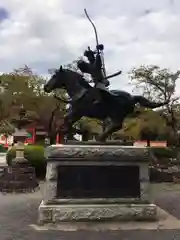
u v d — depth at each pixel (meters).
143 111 28.41
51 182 9.13
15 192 15.20
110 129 10.16
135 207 9.25
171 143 32.44
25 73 31.22
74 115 10.08
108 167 9.36
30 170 17.06
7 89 28.81
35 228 8.51
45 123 28.44
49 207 8.98
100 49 10.34
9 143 51.53
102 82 10.21
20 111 25.64
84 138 13.64
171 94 25.67
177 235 7.96
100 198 9.22
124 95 10.20
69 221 8.98
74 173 9.23
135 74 26.84
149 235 7.95
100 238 7.66
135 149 9.52
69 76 10.26
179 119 27.78
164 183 19.75
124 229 8.43
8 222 9.24
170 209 11.40
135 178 9.45
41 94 28.23
